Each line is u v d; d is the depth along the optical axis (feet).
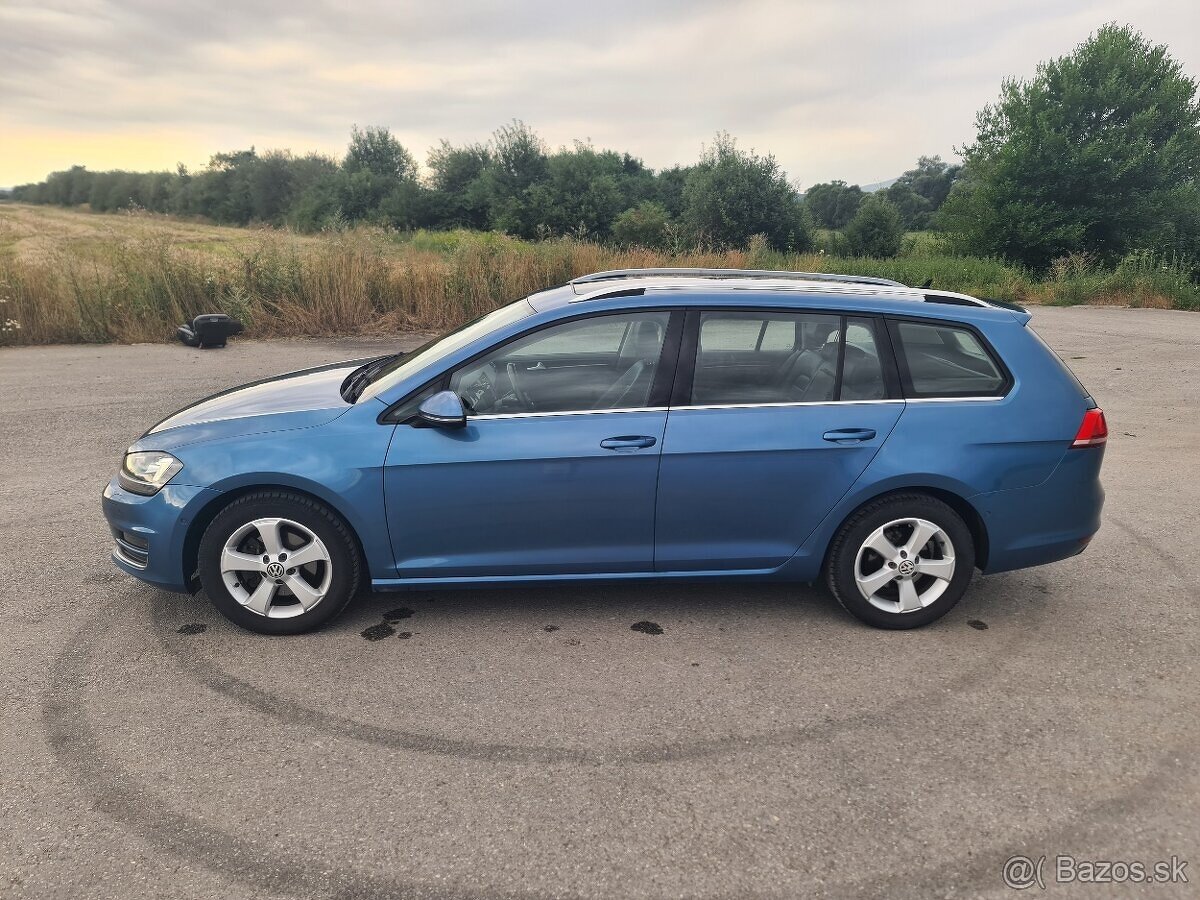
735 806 8.57
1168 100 94.73
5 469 20.45
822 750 9.53
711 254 64.08
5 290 39.50
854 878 7.58
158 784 8.91
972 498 12.06
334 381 14.05
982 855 7.88
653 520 12.03
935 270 71.15
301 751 9.52
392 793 8.79
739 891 7.43
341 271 44.70
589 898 7.36
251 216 273.33
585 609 13.26
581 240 56.70
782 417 11.91
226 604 12.16
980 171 101.86
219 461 11.74
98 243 43.98
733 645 12.08
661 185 201.98
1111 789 8.82
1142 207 93.66
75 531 16.40
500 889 7.47
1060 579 14.42
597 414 11.83
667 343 12.01
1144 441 23.30
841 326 12.20
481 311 46.06
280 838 8.11
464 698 10.65
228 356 36.60
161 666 11.43
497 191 186.39
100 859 7.82
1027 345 12.46
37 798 8.68
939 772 9.11
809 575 12.51
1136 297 60.03
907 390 12.14
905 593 12.40
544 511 11.89
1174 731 9.89
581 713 10.30
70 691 10.77
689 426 11.81
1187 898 7.36
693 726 10.02
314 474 11.62
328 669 11.37
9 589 13.82
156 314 40.73
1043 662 11.57
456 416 11.42
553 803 8.63
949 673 11.28
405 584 12.22
